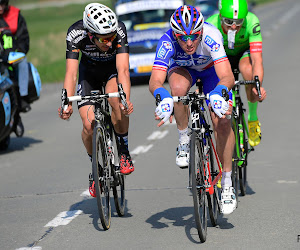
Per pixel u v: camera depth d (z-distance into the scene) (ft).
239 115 61.67
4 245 49.14
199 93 51.06
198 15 47.70
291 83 147.23
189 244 47.09
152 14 164.14
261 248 45.42
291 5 569.64
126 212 58.13
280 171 72.18
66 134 108.99
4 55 91.15
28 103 98.73
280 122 103.45
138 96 145.79
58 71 217.97
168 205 59.93
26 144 101.60
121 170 55.72
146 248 46.47
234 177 57.62
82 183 71.72
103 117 55.21
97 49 53.93
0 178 77.51
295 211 55.67
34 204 63.16
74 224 54.65
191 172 46.21
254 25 62.69
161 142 94.43
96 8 50.55
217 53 50.19
